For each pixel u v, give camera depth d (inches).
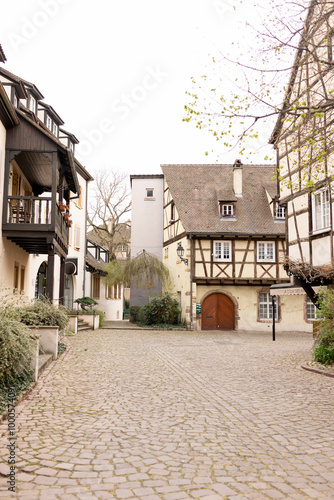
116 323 1132.5
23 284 645.9
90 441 182.4
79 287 1016.9
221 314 969.5
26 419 211.9
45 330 414.6
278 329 964.6
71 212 944.9
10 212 514.0
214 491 137.1
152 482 142.8
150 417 223.8
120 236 1493.6
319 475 151.6
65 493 132.8
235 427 208.5
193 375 353.1
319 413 235.9
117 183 1403.8
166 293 1025.5
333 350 401.1
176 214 1043.9
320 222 513.7
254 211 1005.8
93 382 313.1
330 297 412.8
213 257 952.9
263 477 149.1
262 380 334.0
